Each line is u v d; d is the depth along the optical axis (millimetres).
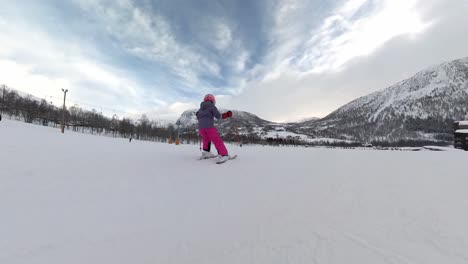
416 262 1151
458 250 1233
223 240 1432
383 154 5152
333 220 1665
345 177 2814
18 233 1494
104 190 2406
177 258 1257
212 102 4699
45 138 11117
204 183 2709
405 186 2369
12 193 2207
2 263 1194
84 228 1589
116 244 1400
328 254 1244
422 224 1548
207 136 4582
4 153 4496
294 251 1284
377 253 1238
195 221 1708
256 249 1319
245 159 4543
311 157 4746
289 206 1950
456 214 1671
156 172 3262
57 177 2830
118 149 6793
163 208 1957
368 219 1661
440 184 2402
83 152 5457
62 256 1272
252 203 2043
